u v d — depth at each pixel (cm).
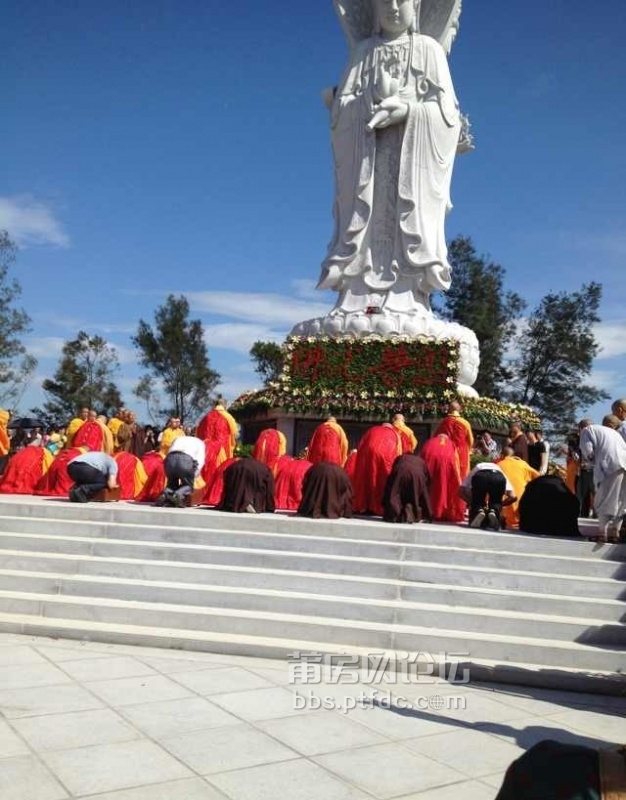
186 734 544
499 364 5228
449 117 2258
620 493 927
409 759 520
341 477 1075
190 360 5969
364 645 784
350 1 2375
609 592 842
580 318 5156
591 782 205
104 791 448
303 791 462
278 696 641
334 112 2328
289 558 915
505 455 1259
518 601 830
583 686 707
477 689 698
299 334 2258
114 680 663
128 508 1062
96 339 5700
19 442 2412
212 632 809
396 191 2267
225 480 1101
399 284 2239
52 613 851
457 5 2300
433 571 881
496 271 5328
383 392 1967
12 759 485
